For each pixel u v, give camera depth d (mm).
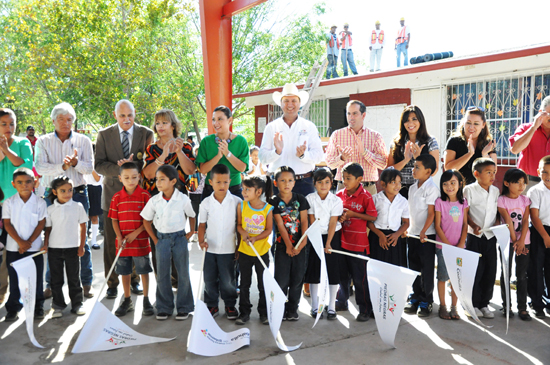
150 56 16391
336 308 3955
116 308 4016
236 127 25516
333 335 3393
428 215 3793
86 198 4484
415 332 3420
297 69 19812
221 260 3707
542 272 3709
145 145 4363
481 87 8578
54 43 15742
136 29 16281
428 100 9328
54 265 3764
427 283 3764
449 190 3699
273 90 11938
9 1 19953
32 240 3684
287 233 3629
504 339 3273
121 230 3854
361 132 4500
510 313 3793
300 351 3111
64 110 4277
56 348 3193
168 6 16031
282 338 3338
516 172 3713
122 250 3811
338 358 2996
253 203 3674
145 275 3842
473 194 3840
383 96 10008
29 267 3262
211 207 3705
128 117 4234
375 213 3711
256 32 19438
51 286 3775
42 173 4262
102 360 2998
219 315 3850
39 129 24422
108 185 4234
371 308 3730
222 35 6945
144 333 3449
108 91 15617
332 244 3795
